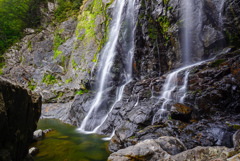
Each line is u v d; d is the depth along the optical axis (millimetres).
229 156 2285
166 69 8023
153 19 8156
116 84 8727
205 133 3680
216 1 6398
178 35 7180
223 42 6605
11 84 2477
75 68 11711
